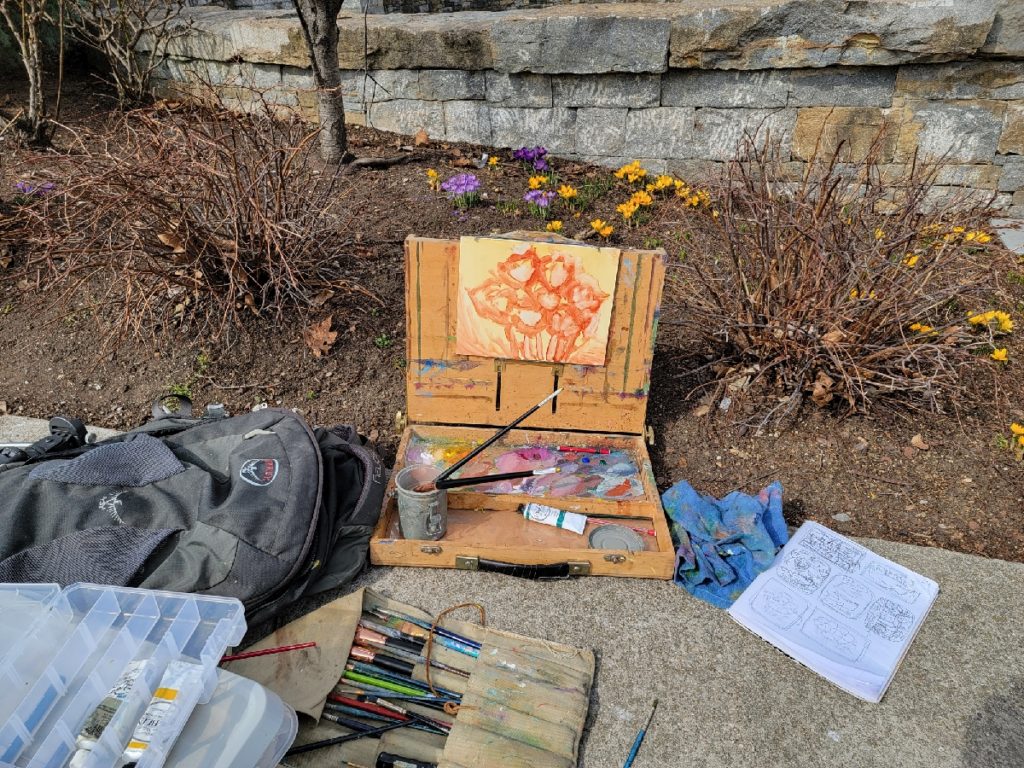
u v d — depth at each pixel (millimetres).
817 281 1269
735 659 944
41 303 1575
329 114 1978
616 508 1123
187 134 1399
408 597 1015
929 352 1323
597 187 2062
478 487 1155
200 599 817
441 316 1166
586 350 1164
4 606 792
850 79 1921
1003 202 1958
